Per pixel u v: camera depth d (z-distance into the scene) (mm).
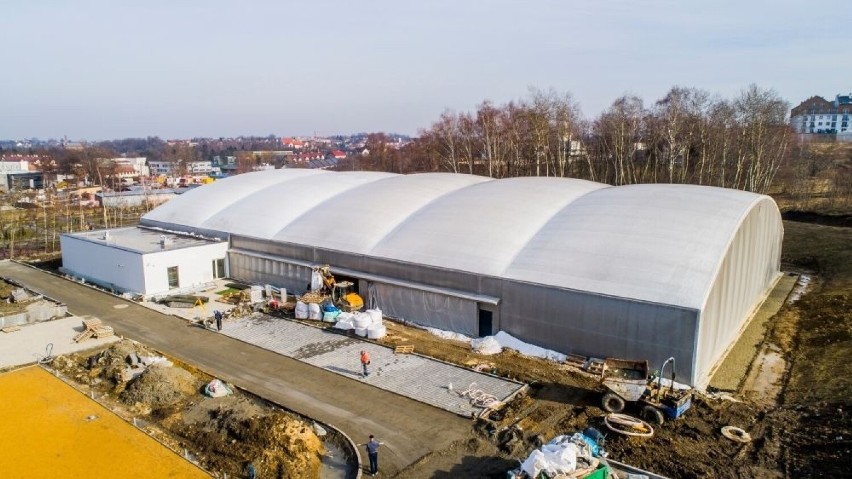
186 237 43031
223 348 27594
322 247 34656
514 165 77750
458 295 28312
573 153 82500
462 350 26719
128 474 17062
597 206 30281
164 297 35750
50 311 32156
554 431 19234
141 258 36031
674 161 69812
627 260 25031
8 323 30734
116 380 23703
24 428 19953
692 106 69750
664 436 18609
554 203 33281
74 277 42562
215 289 38156
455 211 33281
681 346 22234
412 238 32000
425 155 98312
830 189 70500
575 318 24906
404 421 20297
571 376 23516
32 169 165125
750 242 29109
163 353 26953
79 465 17578
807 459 16859
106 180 128375
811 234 51750
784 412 20094
